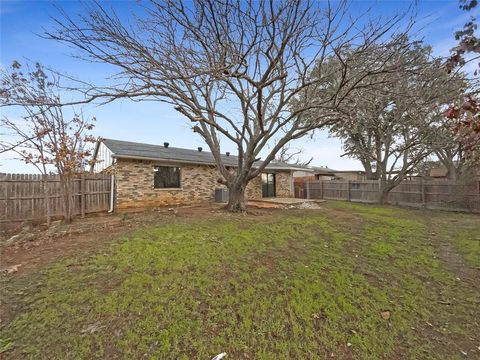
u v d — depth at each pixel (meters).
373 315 3.16
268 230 6.77
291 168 19.28
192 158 13.49
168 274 3.87
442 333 2.88
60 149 7.81
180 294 3.36
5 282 3.59
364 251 5.43
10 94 5.54
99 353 2.42
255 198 17.22
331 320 3.02
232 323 2.89
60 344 2.52
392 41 5.62
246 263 4.43
